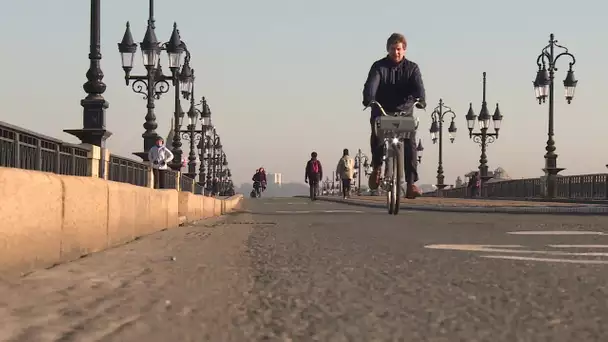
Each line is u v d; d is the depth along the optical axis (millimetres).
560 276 5984
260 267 6684
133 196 10141
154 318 4164
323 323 4043
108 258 7473
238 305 4625
